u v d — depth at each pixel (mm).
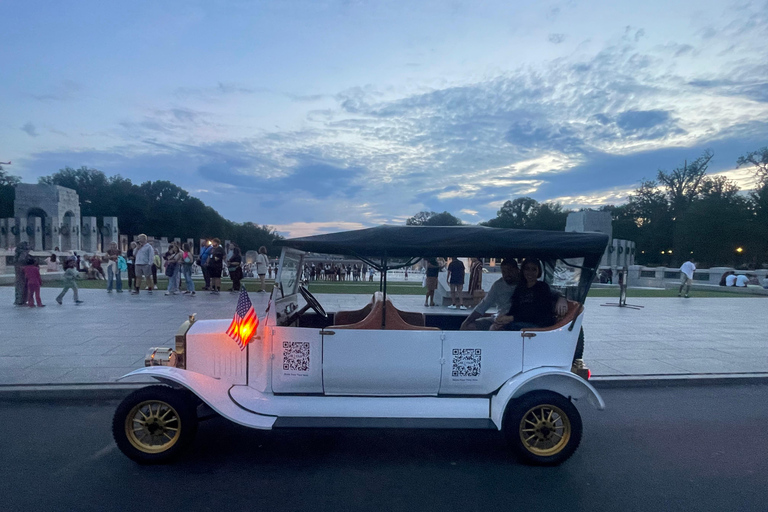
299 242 4332
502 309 5164
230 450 4441
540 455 4168
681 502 3551
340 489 3697
